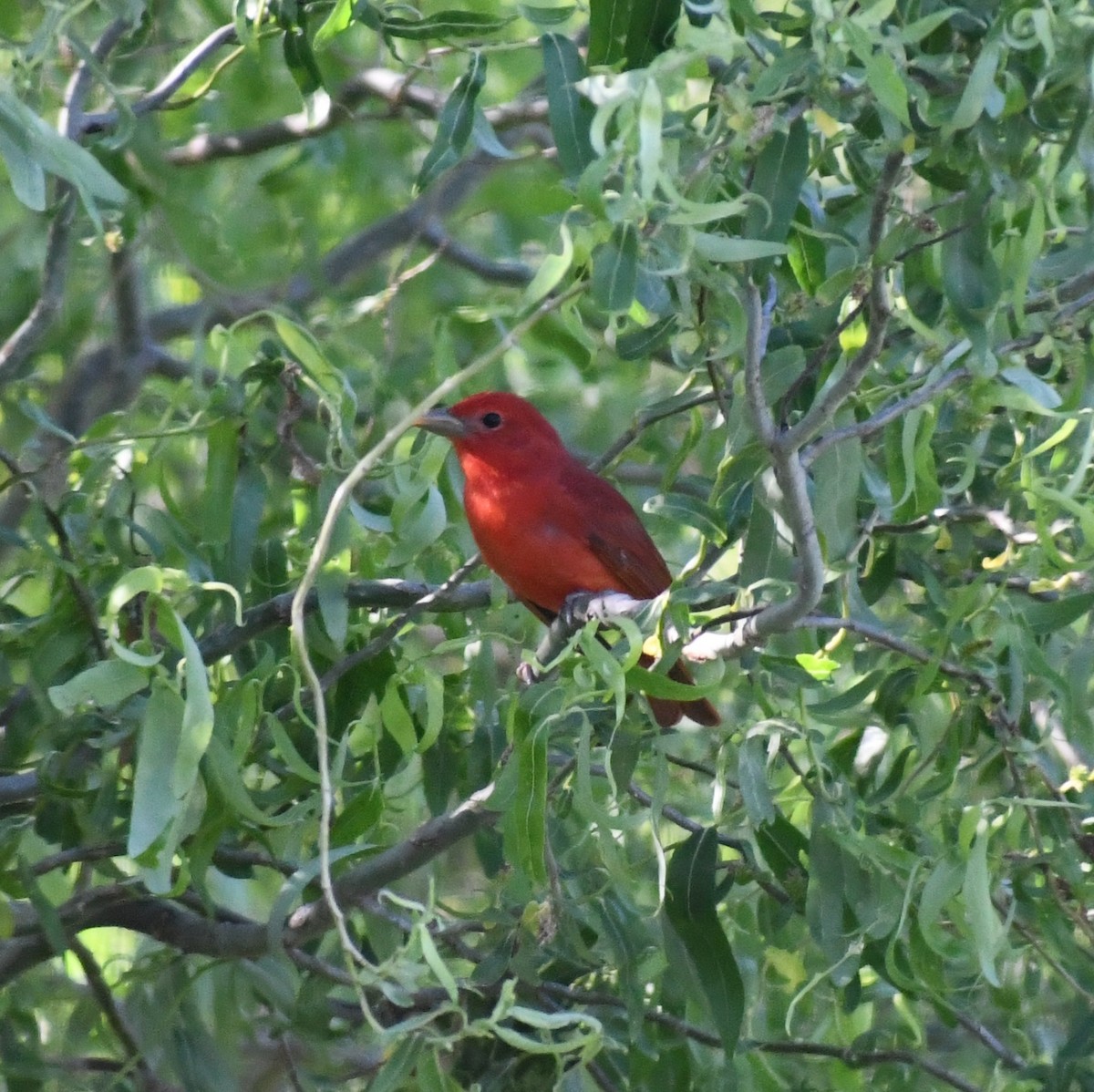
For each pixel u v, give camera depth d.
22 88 8.43
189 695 7.37
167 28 14.02
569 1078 9.41
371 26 9.63
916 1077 9.86
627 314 7.41
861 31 7.10
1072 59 7.86
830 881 8.88
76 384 14.61
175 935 10.08
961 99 7.54
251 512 9.70
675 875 8.89
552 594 11.47
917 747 9.73
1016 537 9.00
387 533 9.91
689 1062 9.76
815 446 8.02
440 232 16.36
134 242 11.54
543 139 16.52
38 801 9.70
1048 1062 10.24
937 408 9.03
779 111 7.72
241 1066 11.38
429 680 9.19
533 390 16.44
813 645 9.69
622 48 8.28
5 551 12.49
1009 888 9.41
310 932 9.62
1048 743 9.75
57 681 9.59
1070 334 8.62
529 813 7.89
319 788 8.67
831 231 9.59
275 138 15.23
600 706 8.59
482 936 11.60
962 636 9.19
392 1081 7.35
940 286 8.79
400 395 12.97
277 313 9.48
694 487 10.59
